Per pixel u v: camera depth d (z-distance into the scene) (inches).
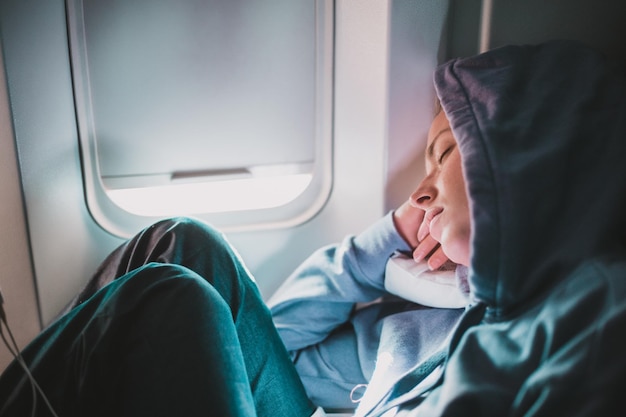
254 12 43.1
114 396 27.1
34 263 45.2
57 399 27.3
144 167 45.6
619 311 21.2
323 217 48.7
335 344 44.7
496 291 27.5
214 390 26.0
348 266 43.5
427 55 42.4
